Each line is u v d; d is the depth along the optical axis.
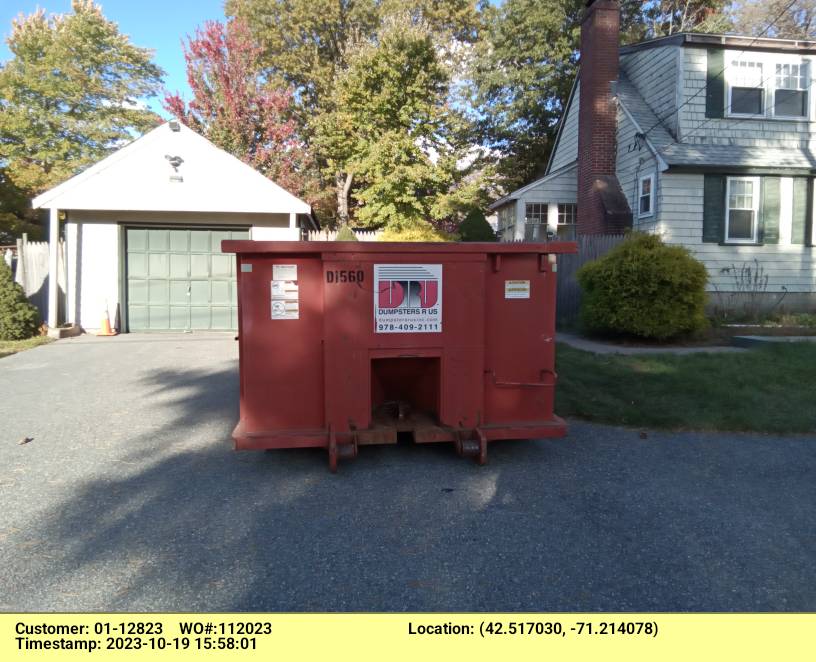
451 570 3.32
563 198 19.08
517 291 5.22
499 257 5.15
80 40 29.03
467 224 18.48
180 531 3.81
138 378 8.63
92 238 13.65
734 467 4.96
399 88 23.06
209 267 14.07
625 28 27.64
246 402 4.96
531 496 4.38
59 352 10.93
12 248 20.91
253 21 29.84
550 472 4.87
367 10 29.47
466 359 5.08
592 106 16.84
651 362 8.68
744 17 28.16
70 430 6.07
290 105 28.34
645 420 6.13
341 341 4.92
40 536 3.73
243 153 24.48
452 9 30.75
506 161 28.14
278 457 5.28
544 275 5.23
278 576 3.25
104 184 13.17
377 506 4.20
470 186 23.77
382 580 3.22
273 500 4.32
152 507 4.18
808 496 4.37
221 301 14.13
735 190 14.76
